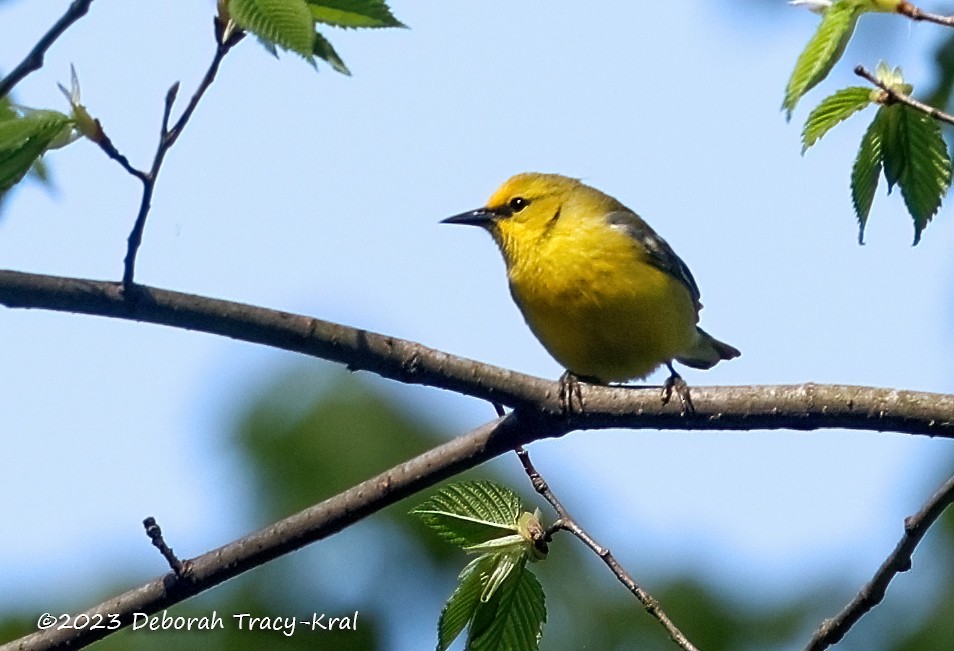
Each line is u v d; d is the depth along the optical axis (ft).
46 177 26.61
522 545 28.58
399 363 30.25
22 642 29.37
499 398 31.09
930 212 27.86
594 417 31.24
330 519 30.30
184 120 24.81
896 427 29.48
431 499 28.81
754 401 30.58
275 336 28.91
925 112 26.37
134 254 27.30
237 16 21.61
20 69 22.77
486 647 28.60
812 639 28.73
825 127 27.40
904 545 27.48
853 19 24.09
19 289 27.32
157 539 29.66
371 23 23.62
